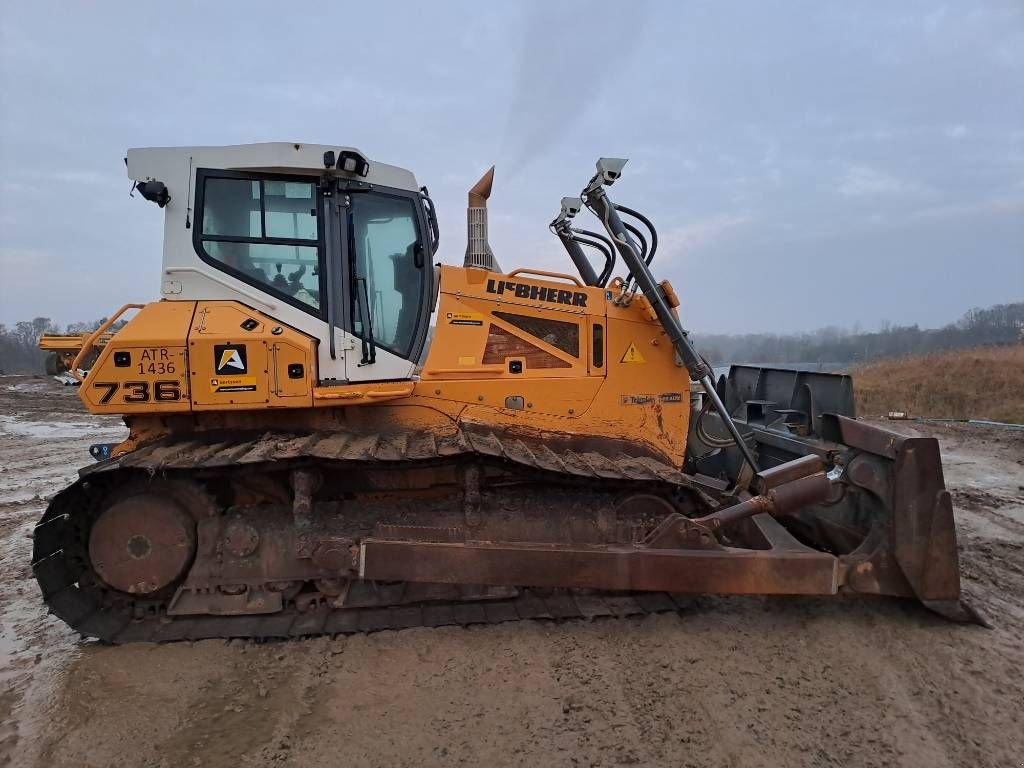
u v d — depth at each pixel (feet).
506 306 14.58
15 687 11.20
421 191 15.15
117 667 11.54
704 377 14.29
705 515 13.99
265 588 12.85
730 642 12.40
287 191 13.55
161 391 12.25
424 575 12.15
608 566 12.14
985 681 11.08
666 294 14.53
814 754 9.22
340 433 13.43
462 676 11.22
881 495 12.79
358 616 13.02
